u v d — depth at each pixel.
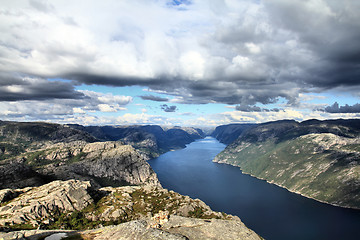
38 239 56.34
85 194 179.25
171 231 49.41
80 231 60.56
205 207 177.00
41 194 168.25
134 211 169.75
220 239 45.88
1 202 160.50
